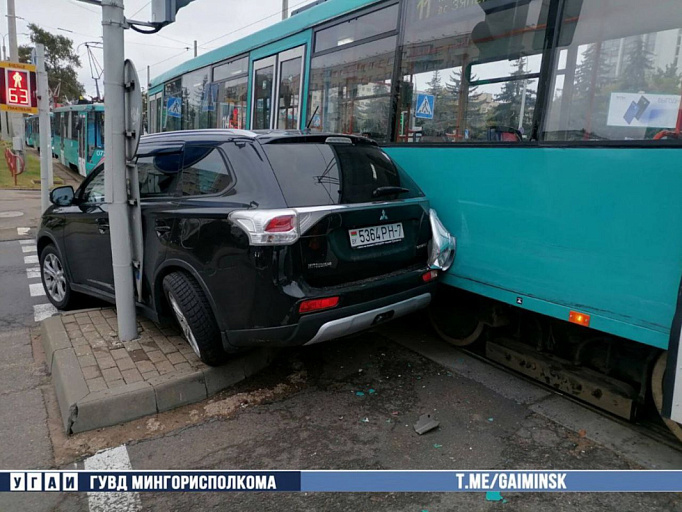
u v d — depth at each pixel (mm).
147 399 3477
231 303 3342
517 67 3592
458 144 4012
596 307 3150
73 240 5051
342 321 3334
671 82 2791
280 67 6422
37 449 3119
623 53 2992
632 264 2951
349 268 3439
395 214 3723
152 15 3998
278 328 3193
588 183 3141
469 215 3971
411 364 4383
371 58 4910
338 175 3562
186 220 3598
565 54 3291
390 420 3494
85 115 20219
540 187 3430
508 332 4410
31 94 10484
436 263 3996
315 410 3615
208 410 3576
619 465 3014
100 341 4242
